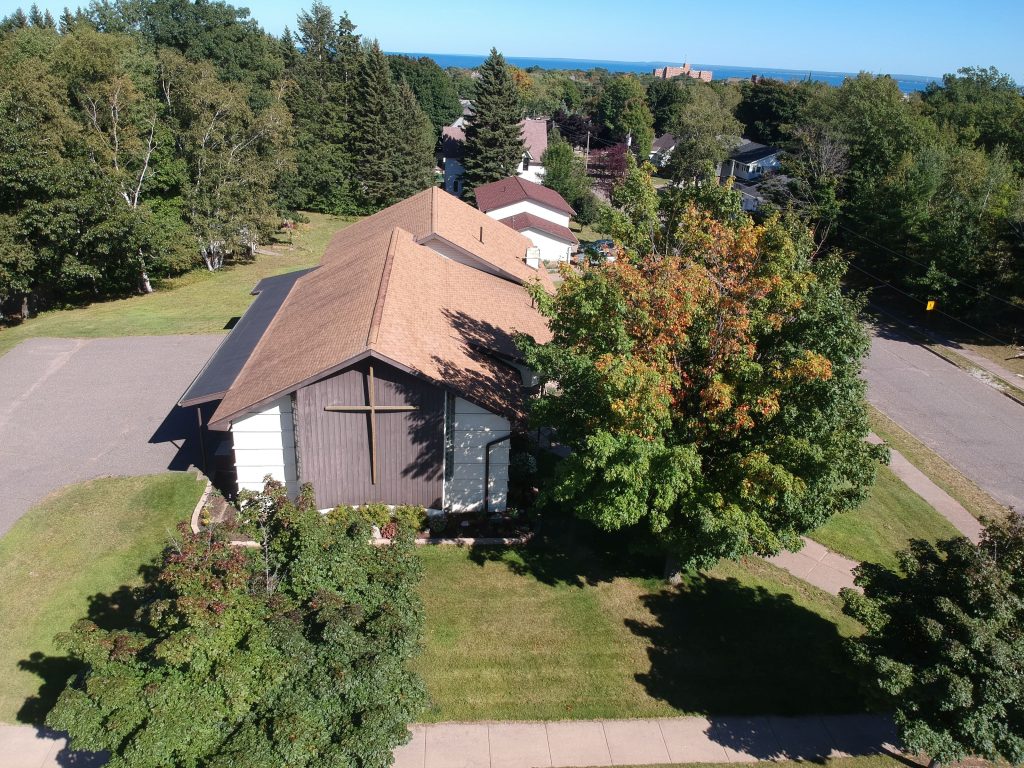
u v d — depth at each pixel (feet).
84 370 95.55
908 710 37.99
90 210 115.55
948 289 129.90
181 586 33.63
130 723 31.09
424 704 37.81
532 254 100.73
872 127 174.60
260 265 160.25
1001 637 37.88
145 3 216.95
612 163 254.68
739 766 42.93
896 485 78.84
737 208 66.74
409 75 357.82
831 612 56.39
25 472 70.13
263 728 31.86
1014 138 189.37
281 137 163.73
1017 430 95.04
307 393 58.13
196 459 73.26
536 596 55.57
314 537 37.70
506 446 62.34
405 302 69.05
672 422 48.98
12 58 134.72
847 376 45.34
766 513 46.62
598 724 45.09
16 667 47.42
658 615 54.49
